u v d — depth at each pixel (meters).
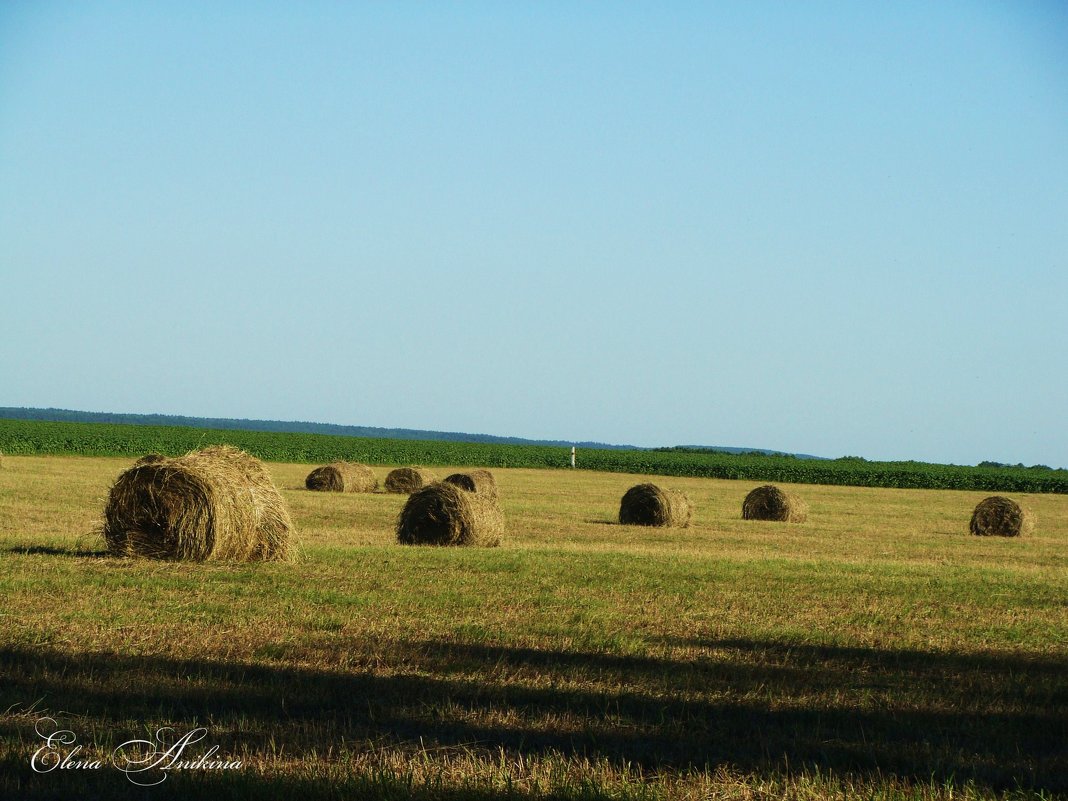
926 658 15.70
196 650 14.75
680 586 22.34
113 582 20.42
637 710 12.44
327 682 13.20
